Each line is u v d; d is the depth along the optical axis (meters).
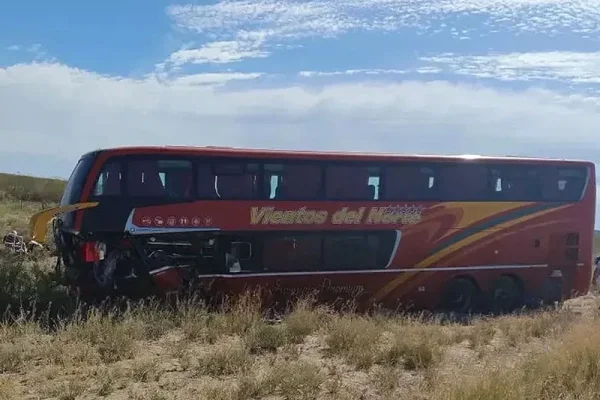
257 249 16.72
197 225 16.14
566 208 20.05
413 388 9.38
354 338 12.00
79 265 15.28
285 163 17.09
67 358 10.20
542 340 13.73
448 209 18.69
